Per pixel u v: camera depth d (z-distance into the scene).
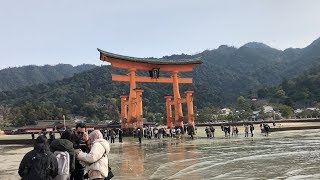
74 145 8.64
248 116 144.62
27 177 6.96
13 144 54.72
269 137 51.47
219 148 35.34
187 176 17.50
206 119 146.88
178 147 38.19
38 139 7.38
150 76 65.31
